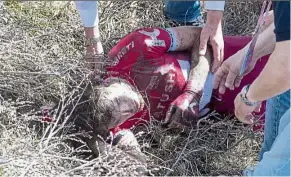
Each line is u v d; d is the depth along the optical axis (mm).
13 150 2074
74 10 2936
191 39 2375
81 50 2762
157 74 2309
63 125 2141
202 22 2830
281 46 1511
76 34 2834
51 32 2703
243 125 2510
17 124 2232
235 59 2189
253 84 1717
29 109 2430
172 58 2352
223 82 2324
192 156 2402
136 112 2283
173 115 2311
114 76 2309
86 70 2344
